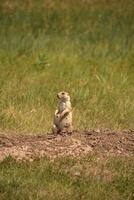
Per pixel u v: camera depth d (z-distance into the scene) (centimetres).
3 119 3753
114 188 2677
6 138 3209
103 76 4834
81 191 2623
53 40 5869
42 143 3095
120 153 3047
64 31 6362
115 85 4672
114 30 6406
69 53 5422
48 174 2758
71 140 3122
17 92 4331
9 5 7712
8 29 6462
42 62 5022
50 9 7600
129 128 3841
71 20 6988
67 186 2666
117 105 4191
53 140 3131
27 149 3028
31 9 7569
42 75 4809
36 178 2717
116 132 3309
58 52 5391
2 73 4788
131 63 5284
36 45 5566
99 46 5800
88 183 2706
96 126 3803
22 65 5069
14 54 5316
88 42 5872
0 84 4484
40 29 6462
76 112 4000
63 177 2745
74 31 6431
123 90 4556
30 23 6744
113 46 5822
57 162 2881
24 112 3909
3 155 2959
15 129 3641
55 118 3256
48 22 6850
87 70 4997
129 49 5731
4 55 5269
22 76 4753
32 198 2541
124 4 7925
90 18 7112
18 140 3178
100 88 4566
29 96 4241
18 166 2819
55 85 4550
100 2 8038
